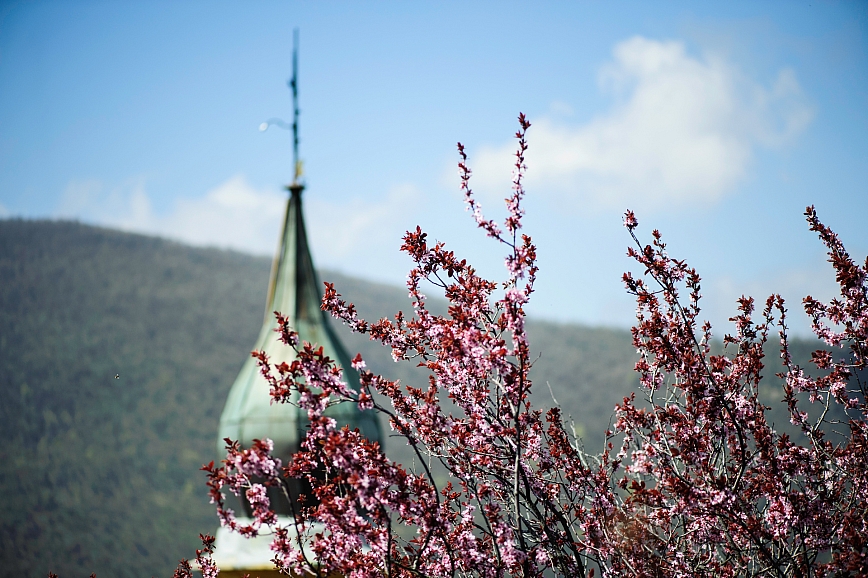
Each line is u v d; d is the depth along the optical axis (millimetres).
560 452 8594
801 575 7824
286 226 13711
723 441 8133
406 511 7230
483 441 8039
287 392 7199
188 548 56531
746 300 8664
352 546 7441
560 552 8188
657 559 8008
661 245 8578
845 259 8477
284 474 7336
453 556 7668
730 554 8070
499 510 8320
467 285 7996
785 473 8164
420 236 8094
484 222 7340
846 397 8688
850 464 8461
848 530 7727
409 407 8078
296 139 14008
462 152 7441
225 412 12664
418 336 8266
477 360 7391
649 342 8656
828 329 8766
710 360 8578
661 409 8461
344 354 13109
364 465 7141
